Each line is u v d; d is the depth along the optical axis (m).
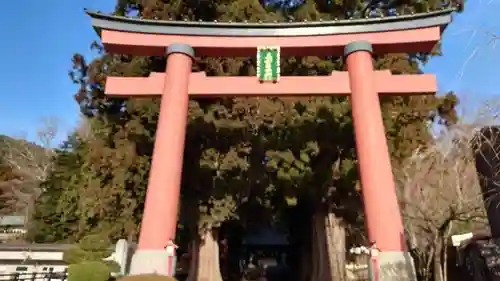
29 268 20.17
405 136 15.13
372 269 9.91
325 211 18.11
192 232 18.69
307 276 21.41
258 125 14.61
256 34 12.96
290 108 14.52
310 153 15.22
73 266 11.80
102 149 15.77
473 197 13.82
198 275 17.30
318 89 12.25
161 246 10.23
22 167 40.81
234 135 15.30
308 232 21.45
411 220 14.93
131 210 15.77
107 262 13.38
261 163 15.94
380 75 12.25
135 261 9.98
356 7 17.22
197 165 16.20
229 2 16.19
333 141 15.55
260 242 32.00
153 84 12.39
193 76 12.51
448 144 14.15
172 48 12.62
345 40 12.77
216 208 16.39
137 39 12.77
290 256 29.17
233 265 26.03
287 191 16.38
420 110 15.29
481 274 14.88
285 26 12.96
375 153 11.05
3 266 20.16
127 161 15.50
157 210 10.52
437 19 12.62
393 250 10.01
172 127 11.51
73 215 23.86
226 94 12.32
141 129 15.61
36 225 27.53
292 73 16.34
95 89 17.66
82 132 30.14
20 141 43.59
